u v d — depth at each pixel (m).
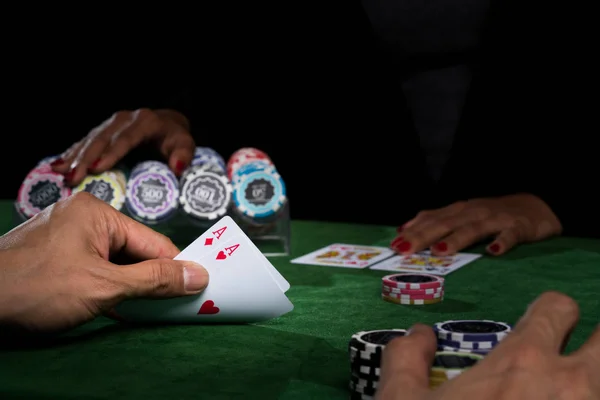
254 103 1.52
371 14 1.34
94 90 1.69
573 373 0.34
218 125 1.56
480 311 0.60
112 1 1.63
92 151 0.80
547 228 0.84
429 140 1.32
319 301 0.62
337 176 1.45
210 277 0.54
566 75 1.12
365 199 1.43
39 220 0.54
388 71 1.36
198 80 1.56
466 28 1.21
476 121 1.16
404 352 0.39
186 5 1.54
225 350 0.51
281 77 1.49
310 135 1.49
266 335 0.54
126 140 0.82
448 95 1.28
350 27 1.39
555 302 0.39
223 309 0.55
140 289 0.53
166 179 0.79
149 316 0.55
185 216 0.80
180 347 0.52
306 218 1.46
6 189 1.68
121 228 0.56
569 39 1.12
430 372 0.39
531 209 0.86
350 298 0.62
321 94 1.46
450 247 0.77
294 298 0.62
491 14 1.17
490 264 0.73
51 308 0.51
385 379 0.37
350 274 0.70
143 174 0.79
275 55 1.49
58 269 0.52
